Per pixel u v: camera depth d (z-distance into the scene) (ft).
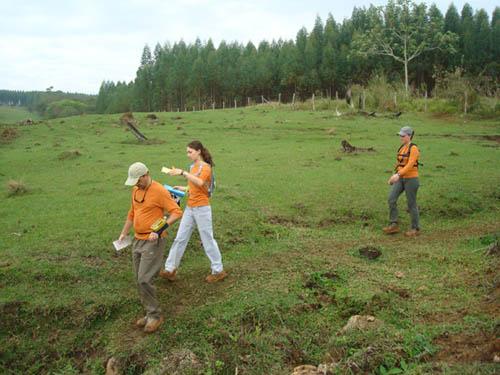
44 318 20.24
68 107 370.73
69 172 49.16
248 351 17.69
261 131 83.35
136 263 19.67
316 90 197.88
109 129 87.71
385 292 21.54
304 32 229.66
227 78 208.74
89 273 23.24
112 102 288.92
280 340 18.21
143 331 19.40
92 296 21.33
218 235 28.96
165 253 26.09
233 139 73.77
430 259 26.00
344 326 19.04
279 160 53.88
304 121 95.30
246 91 209.67
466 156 55.98
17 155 61.21
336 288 22.21
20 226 29.89
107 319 20.48
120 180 43.88
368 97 120.57
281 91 211.41
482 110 102.32
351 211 34.76
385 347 16.61
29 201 36.73
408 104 113.29
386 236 30.78
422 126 87.97
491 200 38.11
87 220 30.91
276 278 23.16
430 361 15.94
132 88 272.92
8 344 19.31
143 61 257.55
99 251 25.64
